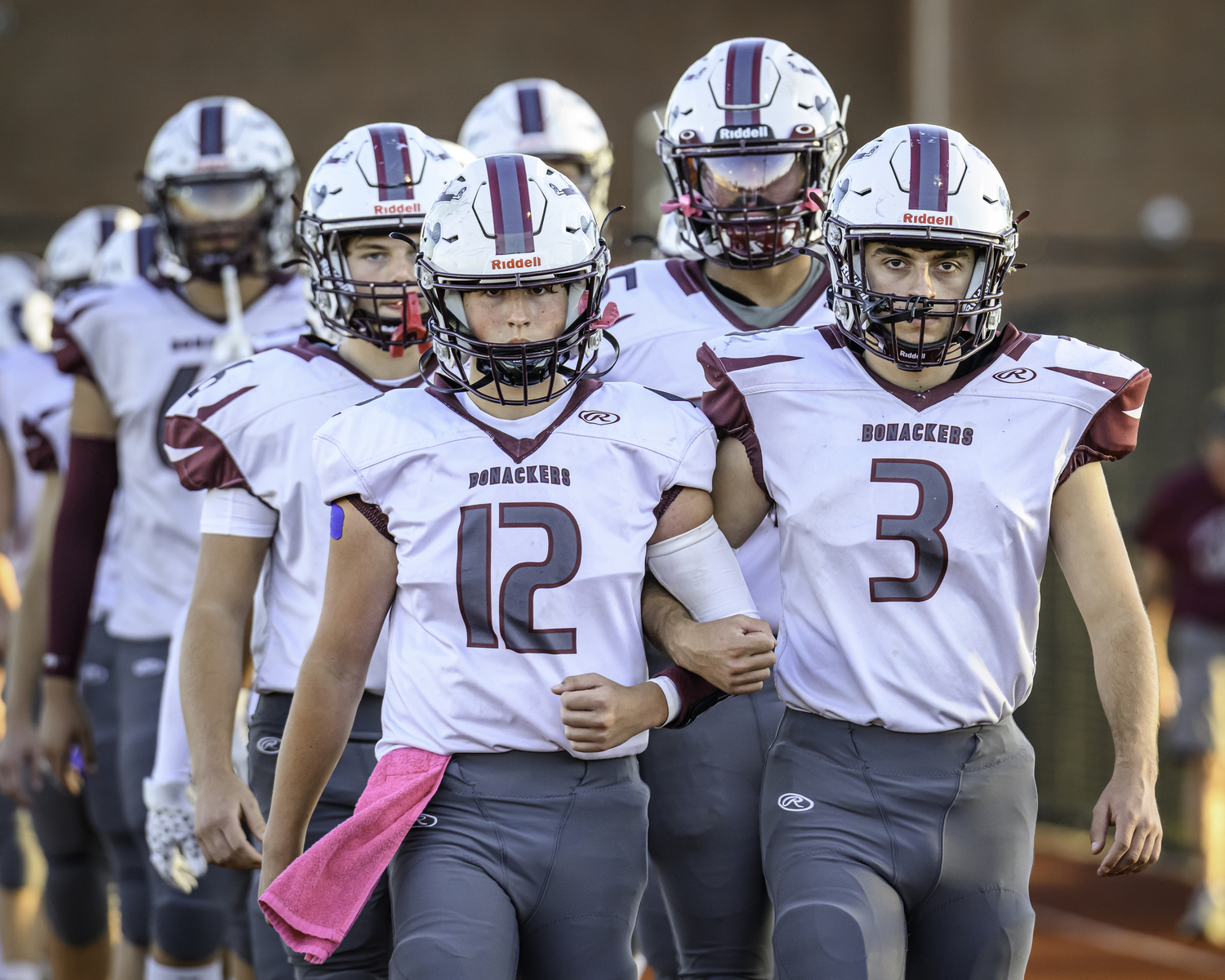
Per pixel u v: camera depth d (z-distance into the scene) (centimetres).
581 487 965
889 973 950
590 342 990
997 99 5038
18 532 2114
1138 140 4847
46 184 5688
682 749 1167
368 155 1155
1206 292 3500
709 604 980
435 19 5916
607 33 6006
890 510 989
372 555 983
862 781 995
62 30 5700
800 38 6056
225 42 5788
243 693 1346
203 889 1433
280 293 1570
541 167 980
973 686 993
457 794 958
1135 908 2842
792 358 1026
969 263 977
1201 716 2650
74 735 1522
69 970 1759
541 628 955
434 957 899
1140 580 3522
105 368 1530
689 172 1232
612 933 966
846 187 991
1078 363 1011
